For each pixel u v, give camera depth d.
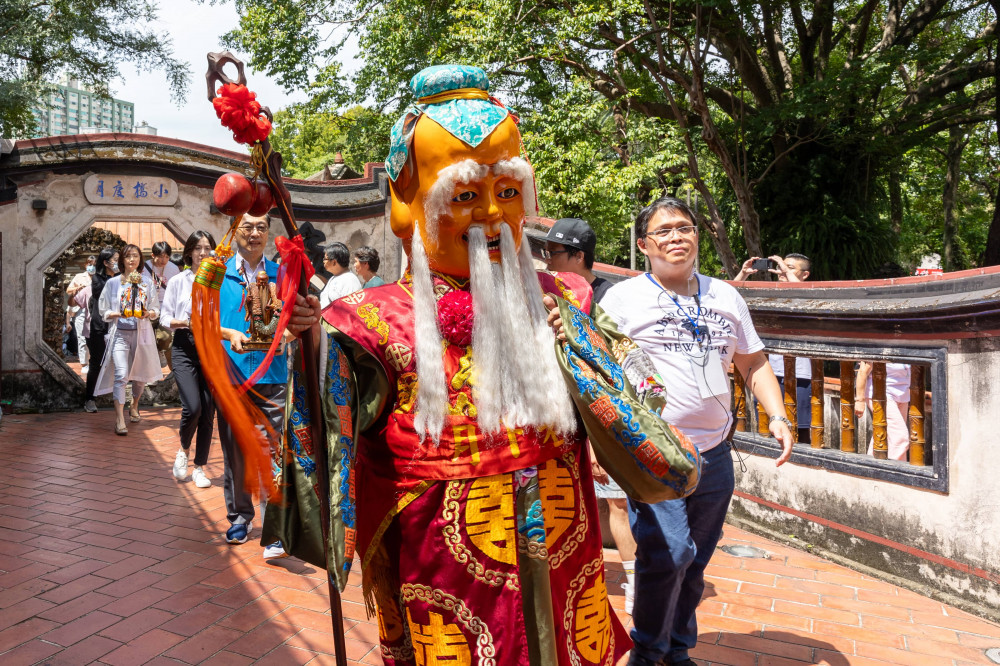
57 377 9.59
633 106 15.68
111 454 7.23
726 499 2.96
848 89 14.55
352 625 3.64
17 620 3.64
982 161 25.19
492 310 2.04
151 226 20.06
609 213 14.72
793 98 15.19
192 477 6.33
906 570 4.21
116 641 3.43
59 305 11.22
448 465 2.01
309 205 10.57
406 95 18.23
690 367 2.91
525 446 2.04
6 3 16.11
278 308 4.36
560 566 2.10
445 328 2.06
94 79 17.70
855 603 3.98
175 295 5.77
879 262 16.81
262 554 4.59
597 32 14.39
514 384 2.04
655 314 2.96
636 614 2.92
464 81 2.15
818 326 4.75
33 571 4.27
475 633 2.00
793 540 4.89
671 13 14.00
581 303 2.35
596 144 14.27
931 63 17.20
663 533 2.78
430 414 2.01
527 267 2.20
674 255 2.95
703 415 2.90
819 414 4.87
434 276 2.15
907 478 4.21
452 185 2.01
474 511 2.00
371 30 17.70
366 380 2.12
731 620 3.75
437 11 16.53
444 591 2.01
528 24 14.43
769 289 5.38
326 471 2.08
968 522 3.91
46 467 6.70
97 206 9.55
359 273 6.18
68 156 9.36
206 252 5.88
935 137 20.17
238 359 4.31
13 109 18.12
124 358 8.11
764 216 17.69
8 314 9.31
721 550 4.82
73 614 3.72
